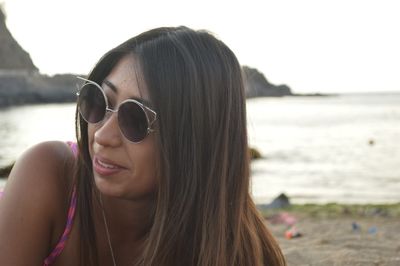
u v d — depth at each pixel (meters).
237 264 2.13
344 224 7.39
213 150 1.96
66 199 2.03
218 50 1.99
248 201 2.26
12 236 1.86
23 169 1.95
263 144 34.69
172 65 1.86
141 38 1.91
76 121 2.00
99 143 1.84
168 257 1.96
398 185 17.80
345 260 4.56
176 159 1.91
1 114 63.09
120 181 1.88
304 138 40.56
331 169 22.39
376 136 43.03
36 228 1.92
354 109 114.38
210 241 1.97
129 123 1.82
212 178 1.97
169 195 1.92
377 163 24.91
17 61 117.69
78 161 2.01
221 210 1.99
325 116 80.56
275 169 21.97
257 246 2.19
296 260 4.58
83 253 2.06
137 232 2.15
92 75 1.94
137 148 1.85
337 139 39.78
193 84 1.88
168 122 1.86
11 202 1.90
